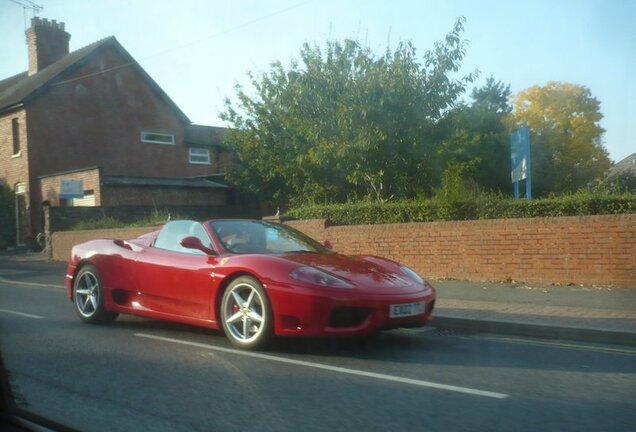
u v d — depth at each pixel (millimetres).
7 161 26703
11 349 6281
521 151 12727
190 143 31188
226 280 6250
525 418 3961
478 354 5938
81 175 23797
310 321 5598
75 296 7992
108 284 7535
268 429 3867
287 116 18969
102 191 23188
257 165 24094
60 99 26547
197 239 6473
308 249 7004
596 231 9906
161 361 5691
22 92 26312
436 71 14930
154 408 4320
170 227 7316
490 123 33938
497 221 10844
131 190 24062
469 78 15156
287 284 5727
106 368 5461
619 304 8250
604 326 6754
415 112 14711
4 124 26953
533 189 27125
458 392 4582
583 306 8188
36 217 25625
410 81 14773
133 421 4059
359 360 5664
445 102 14977
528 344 6473
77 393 4691
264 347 6035
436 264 11539
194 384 4906
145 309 7121
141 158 29219
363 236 12516
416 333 7137
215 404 4391
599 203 10391
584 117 26688
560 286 10016
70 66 26766
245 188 26172
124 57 28625
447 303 8727
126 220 22828
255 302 6023
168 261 6859
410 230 11875
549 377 5016
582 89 26594
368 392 4617
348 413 4133
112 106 28234
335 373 5184
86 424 4008
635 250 9594
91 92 27547
